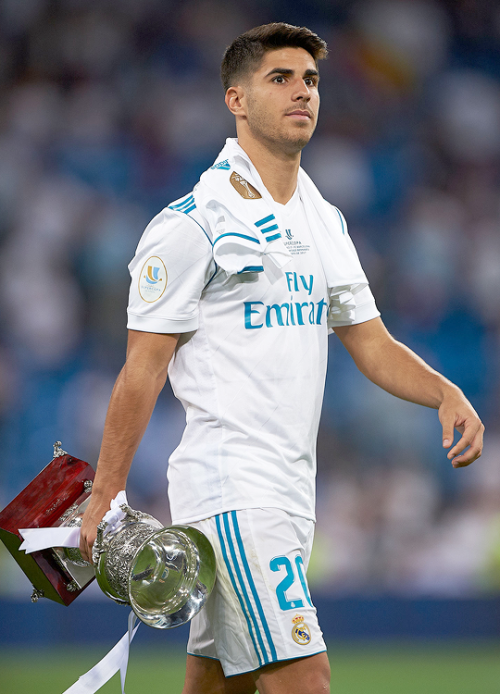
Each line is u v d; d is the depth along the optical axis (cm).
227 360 909
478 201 4338
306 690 848
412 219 4175
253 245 892
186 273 900
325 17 4572
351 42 4541
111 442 885
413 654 2389
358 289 1023
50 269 3756
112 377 3544
